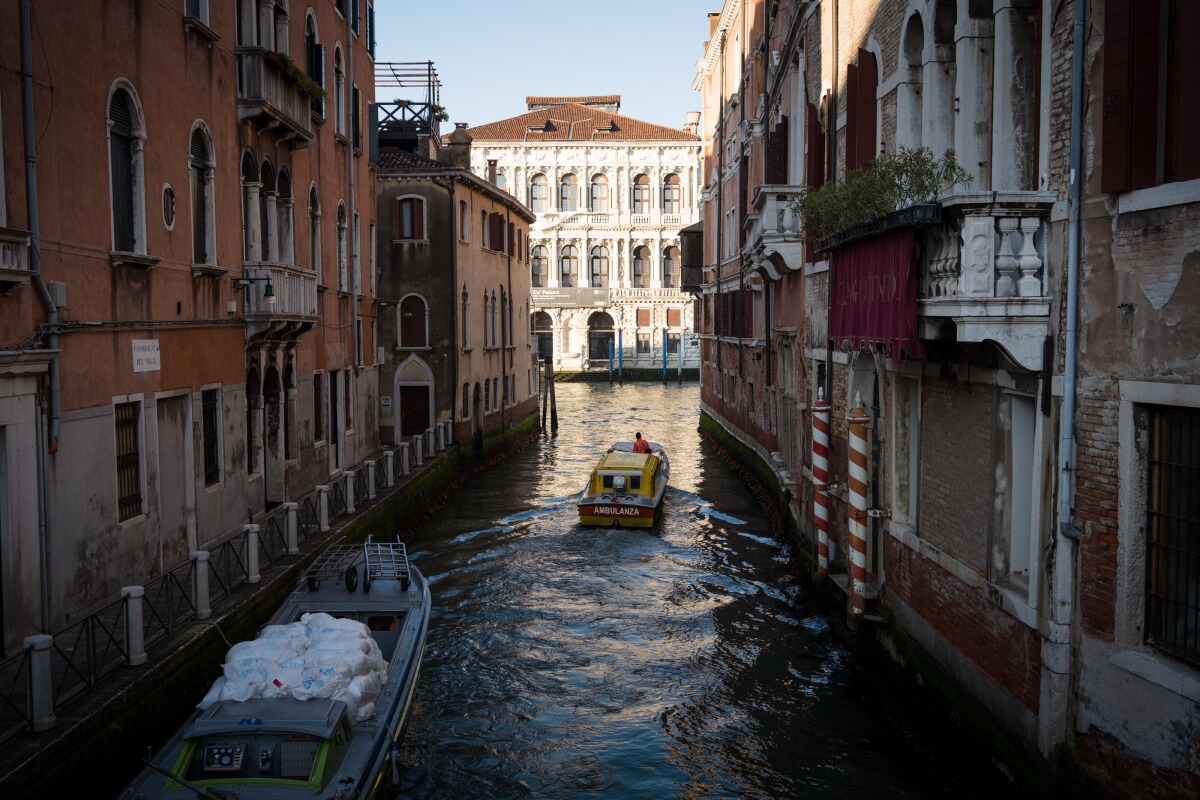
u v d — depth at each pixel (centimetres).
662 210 6406
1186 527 608
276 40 1611
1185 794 589
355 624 942
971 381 877
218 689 796
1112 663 659
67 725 726
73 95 970
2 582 848
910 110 1039
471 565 1736
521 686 1189
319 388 1870
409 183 2670
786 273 1833
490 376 3128
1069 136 708
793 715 1080
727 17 3117
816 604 1433
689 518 2147
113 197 1062
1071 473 706
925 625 998
